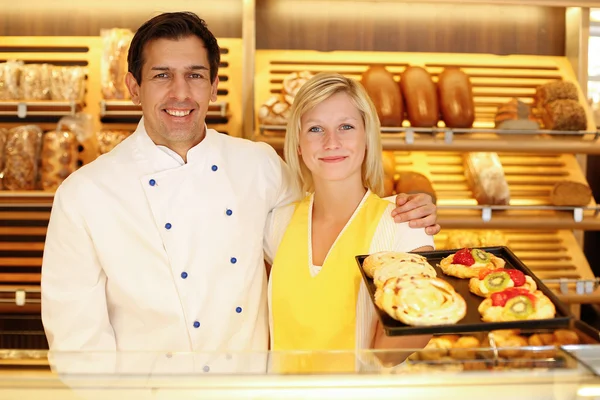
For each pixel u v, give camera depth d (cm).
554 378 103
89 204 164
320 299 160
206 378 104
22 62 281
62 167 272
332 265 161
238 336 173
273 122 269
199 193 169
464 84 282
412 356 109
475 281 129
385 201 168
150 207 166
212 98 174
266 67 292
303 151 165
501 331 117
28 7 299
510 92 298
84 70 285
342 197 168
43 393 103
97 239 165
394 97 275
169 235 166
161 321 168
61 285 168
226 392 102
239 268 172
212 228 170
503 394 102
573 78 300
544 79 302
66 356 111
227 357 110
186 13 164
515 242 293
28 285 283
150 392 102
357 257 149
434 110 275
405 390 103
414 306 115
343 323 158
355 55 302
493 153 288
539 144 269
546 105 283
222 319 170
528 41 312
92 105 286
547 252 292
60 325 168
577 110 273
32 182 273
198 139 172
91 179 166
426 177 278
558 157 300
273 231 182
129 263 167
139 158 169
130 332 171
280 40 307
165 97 159
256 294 177
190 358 110
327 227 169
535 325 112
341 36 308
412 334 113
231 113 284
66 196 165
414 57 304
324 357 109
